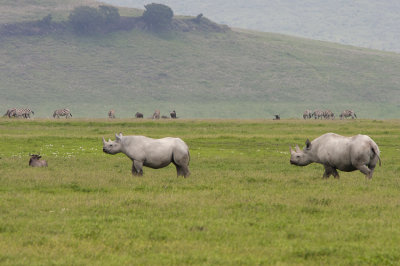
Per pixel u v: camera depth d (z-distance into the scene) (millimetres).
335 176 67562
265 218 44656
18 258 33656
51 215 44438
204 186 59938
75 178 65000
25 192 55219
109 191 56531
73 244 36812
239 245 37094
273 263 33625
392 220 44062
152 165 66188
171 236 38688
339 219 44469
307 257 34656
